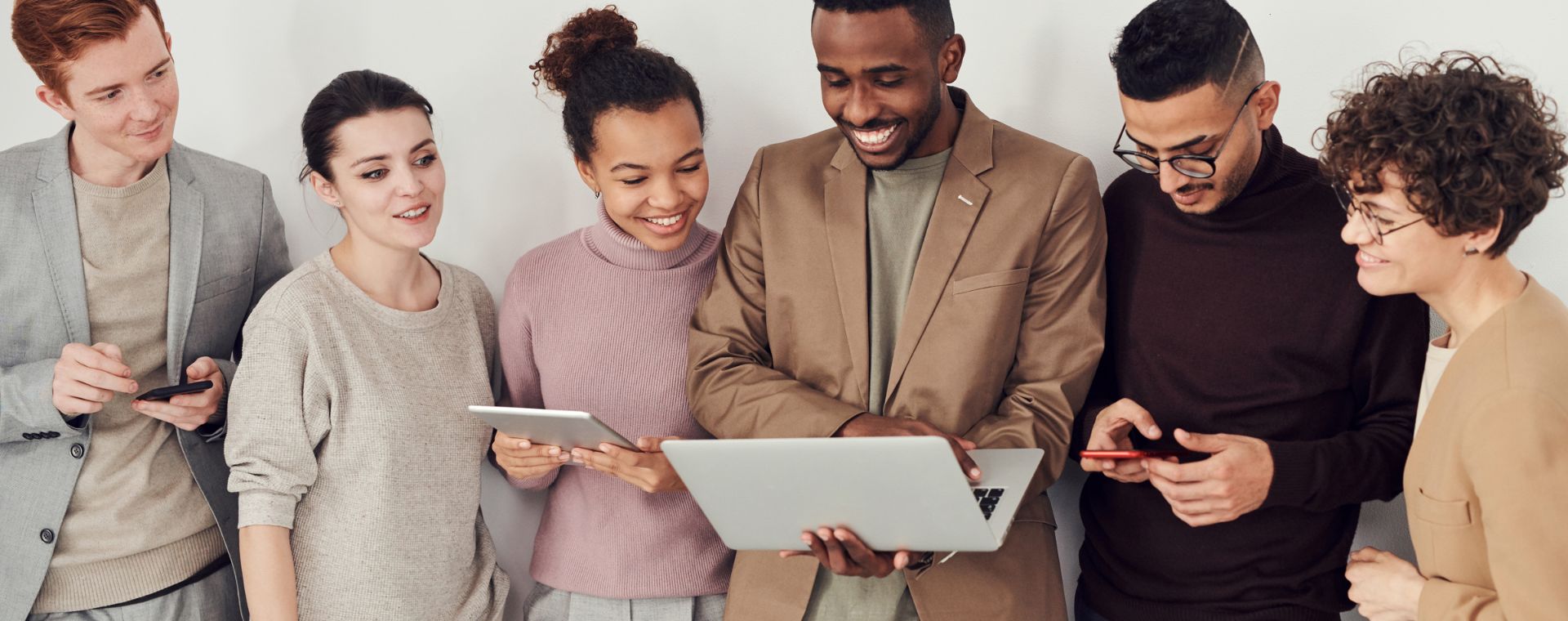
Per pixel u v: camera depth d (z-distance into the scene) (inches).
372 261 57.9
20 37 51.8
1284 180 50.6
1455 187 37.2
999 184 52.8
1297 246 50.9
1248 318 51.9
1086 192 53.2
